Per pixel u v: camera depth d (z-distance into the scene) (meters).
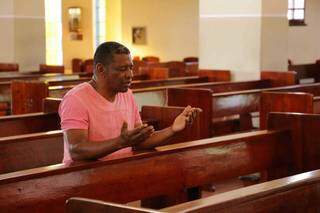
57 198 3.07
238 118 7.49
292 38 16.39
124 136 3.13
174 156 3.62
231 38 9.86
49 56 19.16
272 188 2.52
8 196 2.88
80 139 3.22
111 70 3.32
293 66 12.59
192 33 16.69
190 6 16.70
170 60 17.22
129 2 18.08
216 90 8.35
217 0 9.95
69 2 19.00
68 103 3.28
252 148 4.14
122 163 3.34
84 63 16.05
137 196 3.44
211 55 10.13
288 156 4.37
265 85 9.35
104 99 3.37
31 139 4.11
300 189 2.67
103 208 2.16
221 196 2.36
